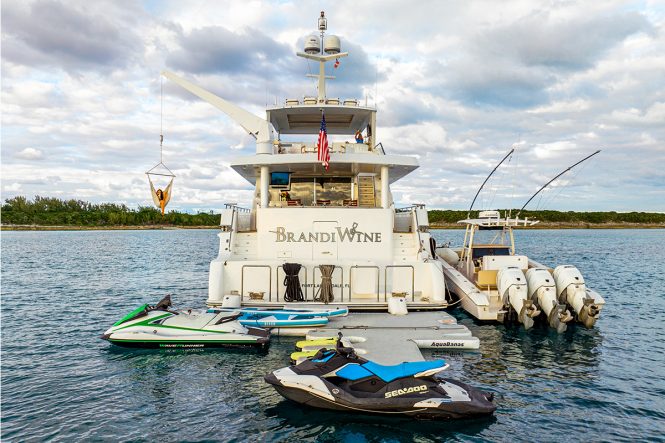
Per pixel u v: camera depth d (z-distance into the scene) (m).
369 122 21.62
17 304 22.70
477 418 9.28
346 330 14.08
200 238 115.31
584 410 9.70
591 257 49.69
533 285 16.34
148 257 52.69
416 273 17.38
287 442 8.34
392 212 18.06
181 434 8.59
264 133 19.14
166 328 13.85
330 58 20.86
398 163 18.67
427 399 9.18
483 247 20.77
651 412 9.61
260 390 10.66
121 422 9.08
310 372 9.96
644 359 13.15
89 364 12.60
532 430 8.84
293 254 17.69
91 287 28.62
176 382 11.16
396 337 13.38
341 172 20.95
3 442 8.27
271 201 21.14
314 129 23.95
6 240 102.19
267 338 13.48
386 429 8.88
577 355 13.45
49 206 180.88
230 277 17.08
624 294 25.44
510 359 12.99
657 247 68.19
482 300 16.73
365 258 17.70
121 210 182.00
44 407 9.77
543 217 181.62
